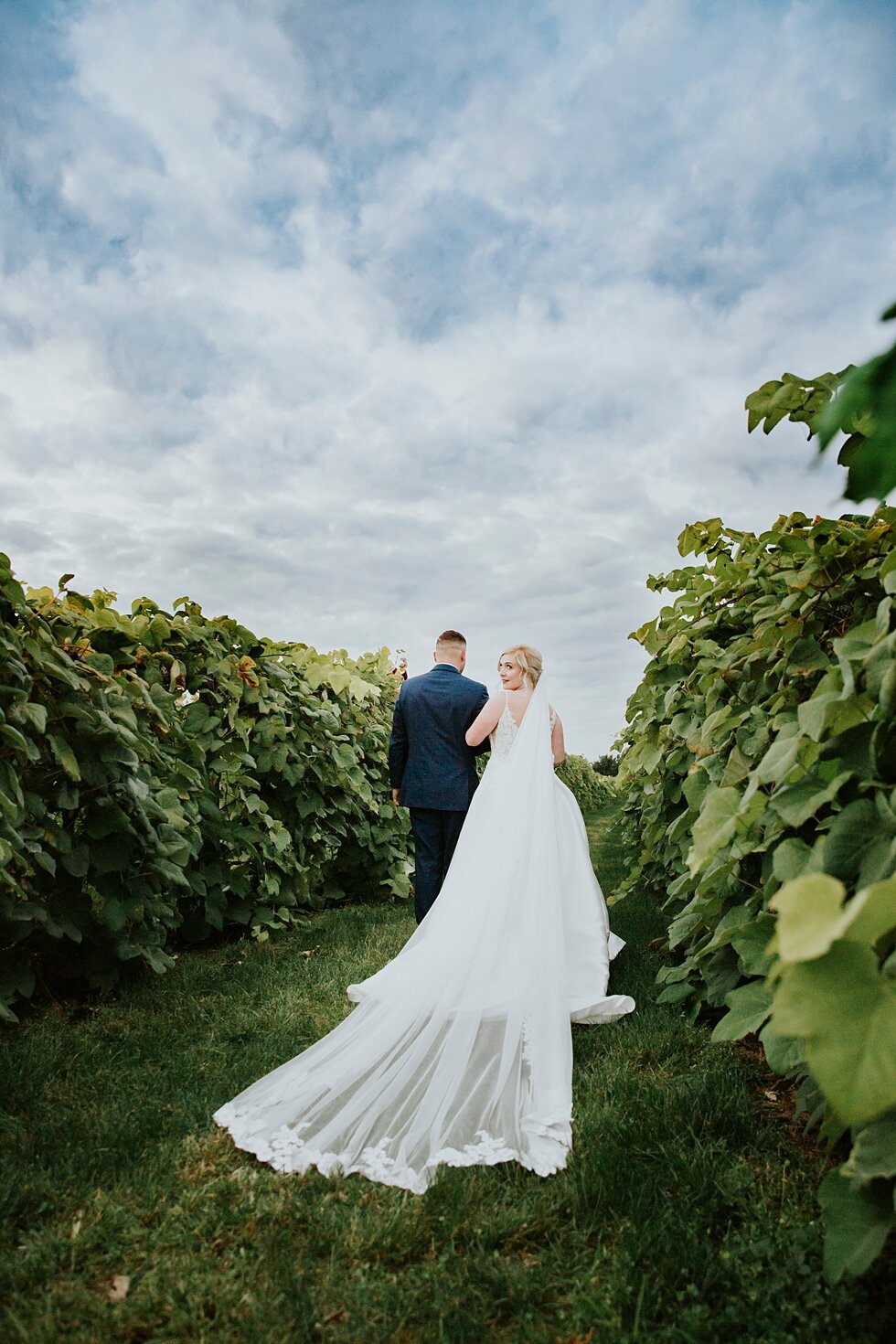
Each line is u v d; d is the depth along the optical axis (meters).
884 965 0.93
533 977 2.64
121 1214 1.73
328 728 5.41
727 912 2.30
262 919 4.50
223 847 4.25
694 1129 2.05
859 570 2.06
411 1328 1.44
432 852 4.61
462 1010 2.55
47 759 2.94
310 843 5.45
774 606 2.47
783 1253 1.53
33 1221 1.72
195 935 4.14
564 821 3.52
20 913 2.75
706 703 2.84
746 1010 1.72
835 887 0.80
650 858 4.18
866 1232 1.21
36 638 2.77
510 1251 1.65
